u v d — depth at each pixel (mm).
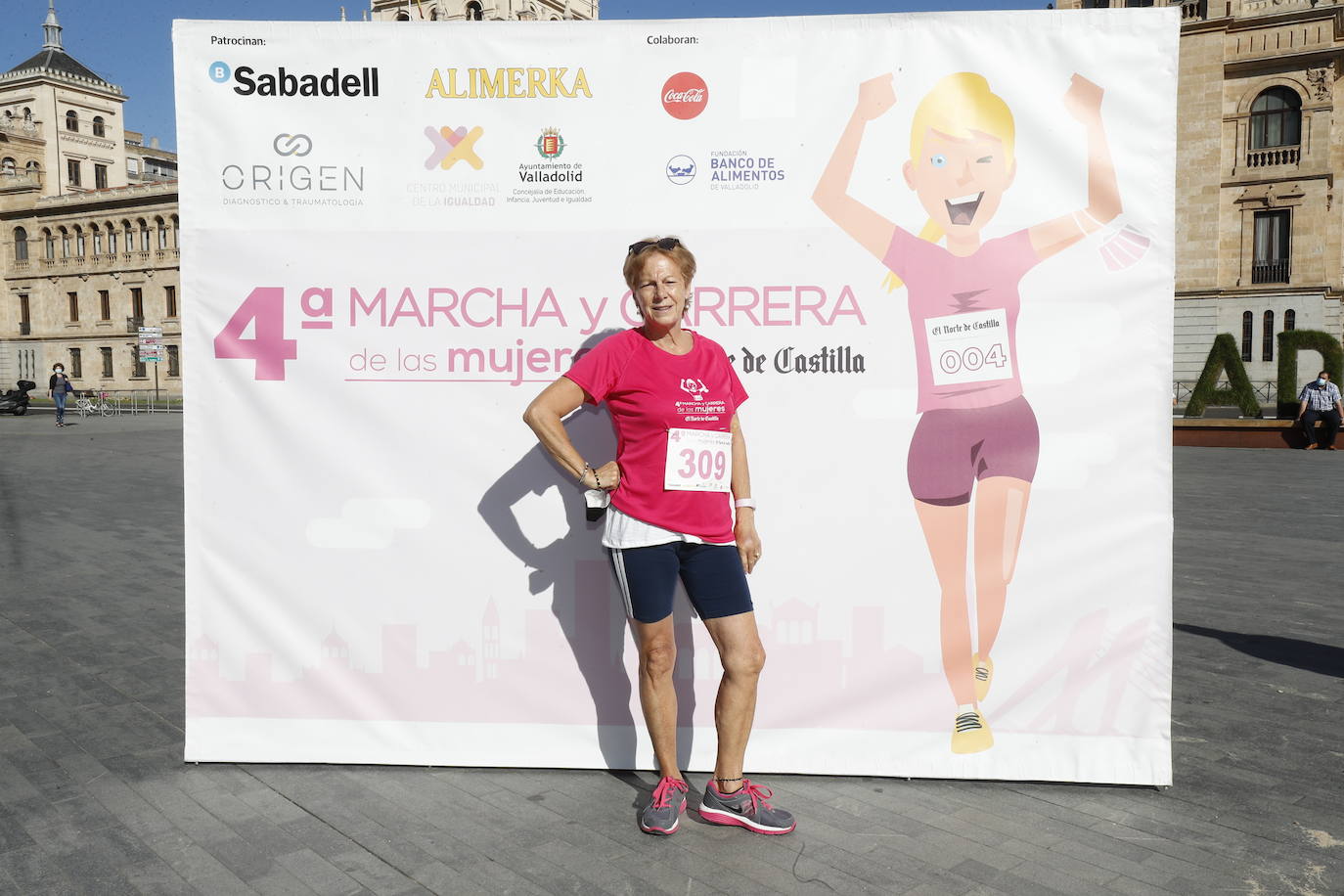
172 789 3264
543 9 50438
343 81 3359
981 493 3334
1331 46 30578
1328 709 4043
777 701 3408
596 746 3459
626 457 2900
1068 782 3334
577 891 2592
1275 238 32375
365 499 3441
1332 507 10023
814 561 3381
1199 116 32438
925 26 3252
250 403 3436
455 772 3432
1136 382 3283
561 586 3438
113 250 56375
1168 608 3287
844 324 3330
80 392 49844
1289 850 2826
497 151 3359
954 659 3363
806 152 3301
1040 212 3277
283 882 2648
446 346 3410
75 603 6023
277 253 3404
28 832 2951
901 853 2805
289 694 3482
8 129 66000
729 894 2574
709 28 3287
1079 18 3215
